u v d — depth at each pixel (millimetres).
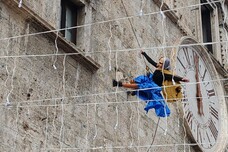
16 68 27453
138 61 35344
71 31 31922
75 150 29078
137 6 36719
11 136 26297
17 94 27141
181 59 39281
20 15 28266
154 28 37875
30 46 28406
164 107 30547
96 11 33250
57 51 29578
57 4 30781
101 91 31766
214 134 40500
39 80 28359
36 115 27688
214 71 42156
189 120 38312
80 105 30156
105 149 30938
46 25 29078
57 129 28484
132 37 35469
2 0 27688
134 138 33125
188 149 37719
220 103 42094
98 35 32844
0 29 27344
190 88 39438
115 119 32094
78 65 30781
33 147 27078
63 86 29516
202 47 41281
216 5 47594
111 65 33031
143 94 30594
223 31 47719
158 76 30578
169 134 36281
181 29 40969
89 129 30266
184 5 42469
